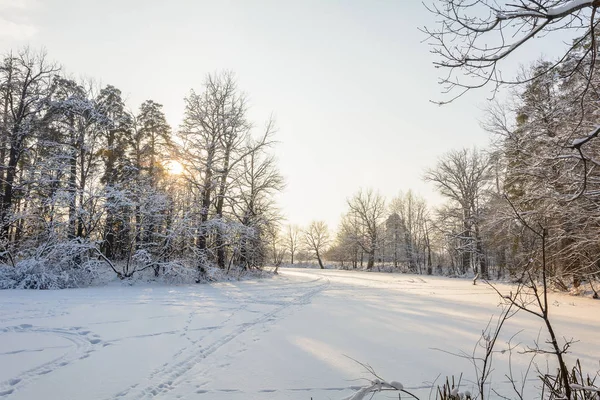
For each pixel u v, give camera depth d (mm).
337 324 9102
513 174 15641
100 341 7184
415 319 9938
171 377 5176
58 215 19234
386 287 21125
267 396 4512
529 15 3311
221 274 22906
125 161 23203
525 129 14836
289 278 28453
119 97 25719
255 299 14125
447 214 37875
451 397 3379
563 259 16125
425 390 4707
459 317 10336
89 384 4902
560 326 9156
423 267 56312
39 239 19250
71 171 19734
